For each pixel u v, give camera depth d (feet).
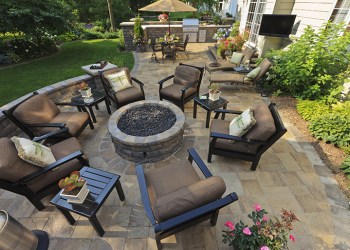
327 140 10.14
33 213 7.41
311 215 7.07
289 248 6.17
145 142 8.79
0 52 24.57
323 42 12.58
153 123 10.51
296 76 13.10
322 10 14.32
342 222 6.83
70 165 7.48
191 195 4.68
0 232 4.39
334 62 12.44
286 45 18.61
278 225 5.33
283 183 8.30
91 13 51.55
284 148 10.12
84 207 5.96
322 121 10.68
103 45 32.81
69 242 6.51
